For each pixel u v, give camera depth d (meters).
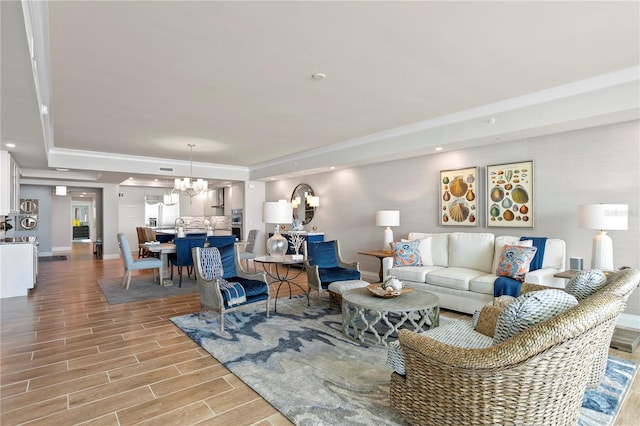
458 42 2.58
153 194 11.67
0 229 6.05
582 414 2.02
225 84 3.32
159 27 2.32
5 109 3.11
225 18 2.23
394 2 2.08
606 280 2.08
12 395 2.24
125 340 3.21
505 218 4.50
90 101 3.72
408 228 5.71
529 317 1.58
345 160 5.98
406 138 4.98
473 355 1.55
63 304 4.51
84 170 6.71
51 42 2.49
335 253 4.89
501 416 1.57
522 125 3.79
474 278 3.89
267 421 1.97
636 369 2.60
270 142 5.84
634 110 3.12
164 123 4.61
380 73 3.11
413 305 2.97
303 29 2.38
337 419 1.97
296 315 3.99
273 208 4.55
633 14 2.21
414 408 1.86
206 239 5.92
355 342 3.14
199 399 2.20
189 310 4.23
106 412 2.05
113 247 9.61
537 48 2.67
